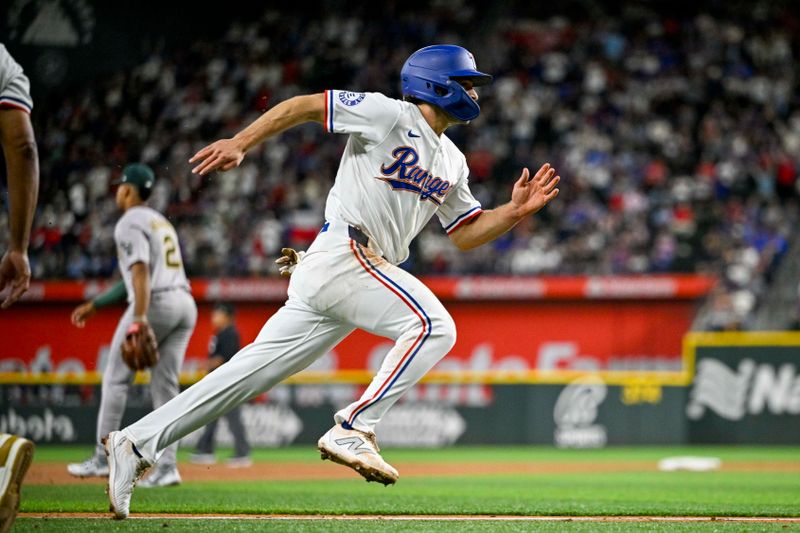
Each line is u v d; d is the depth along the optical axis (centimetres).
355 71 10194
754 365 6366
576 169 9025
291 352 1769
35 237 7219
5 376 5759
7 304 1549
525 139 9381
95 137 7425
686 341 6456
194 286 7375
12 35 5494
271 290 7356
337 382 6241
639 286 7169
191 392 1762
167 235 2894
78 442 5747
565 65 10050
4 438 1476
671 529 1902
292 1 10612
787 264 7881
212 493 2805
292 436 6216
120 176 2925
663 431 6369
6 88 1524
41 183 7056
